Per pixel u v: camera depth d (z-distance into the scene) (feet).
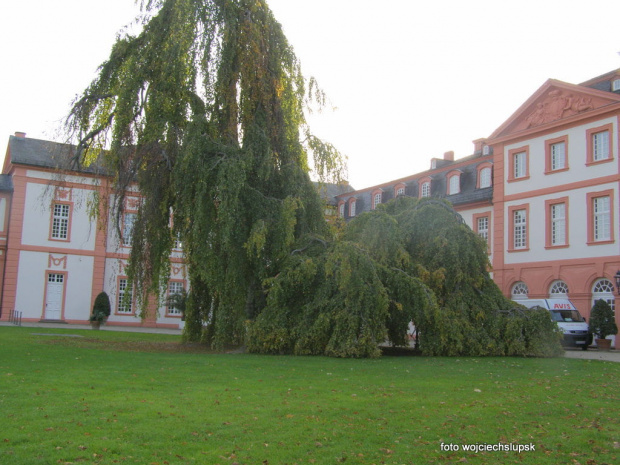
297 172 58.03
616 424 24.20
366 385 33.40
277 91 58.23
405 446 20.17
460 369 43.14
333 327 52.70
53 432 19.99
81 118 56.90
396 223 59.26
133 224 58.80
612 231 85.87
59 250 121.29
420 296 53.67
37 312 118.52
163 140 55.16
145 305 59.62
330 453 19.06
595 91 88.79
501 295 60.03
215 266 54.19
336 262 53.42
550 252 95.14
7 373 33.45
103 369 37.04
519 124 102.58
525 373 41.70
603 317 78.38
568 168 93.15
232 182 51.88
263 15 59.47
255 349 54.13
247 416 23.67
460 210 116.06
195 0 56.34
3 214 118.73
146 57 56.70
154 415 23.09
